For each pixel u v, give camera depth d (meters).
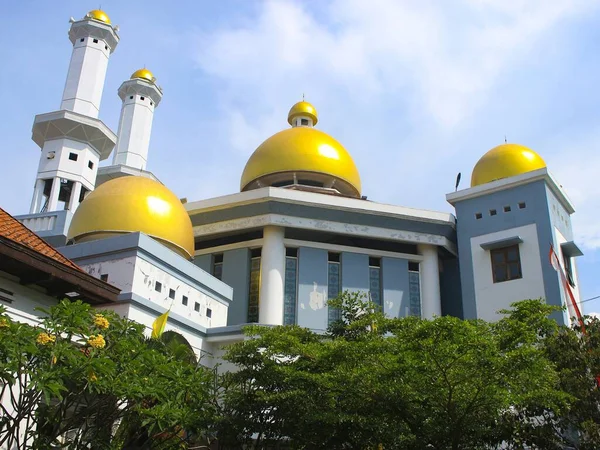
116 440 13.95
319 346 17.33
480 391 14.45
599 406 18.22
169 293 26.33
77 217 28.38
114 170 41.12
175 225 28.69
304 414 15.62
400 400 15.00
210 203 34.97
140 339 14.81
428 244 36.16
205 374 16.77
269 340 17.12
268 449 19.02
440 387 14.78
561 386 18.16
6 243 13.23
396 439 15.08
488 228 35.62
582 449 17.66
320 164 38.97
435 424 15.40
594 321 20.62
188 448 17.33
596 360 18.84
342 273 34.81
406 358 14.84
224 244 36.09
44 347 10.93
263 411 16.80
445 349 14.00
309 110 45.81
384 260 35.69
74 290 15.29
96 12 40.91
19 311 14.56
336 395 16.00
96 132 37.47
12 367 10.14
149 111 45.31
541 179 34.69
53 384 10.40
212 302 29.55
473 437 16.03
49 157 36.59
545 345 19.52
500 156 38.09
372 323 17.83
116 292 16.33
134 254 24.66
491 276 34.47
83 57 39.38
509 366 14.13
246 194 34.25
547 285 32.38
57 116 36.28
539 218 34.06
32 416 12.09
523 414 18.77
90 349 12.15
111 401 13.08
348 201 34.72
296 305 33.50
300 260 34.44
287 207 34.03
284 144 39.75
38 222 32.12
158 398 13.57
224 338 27.70
